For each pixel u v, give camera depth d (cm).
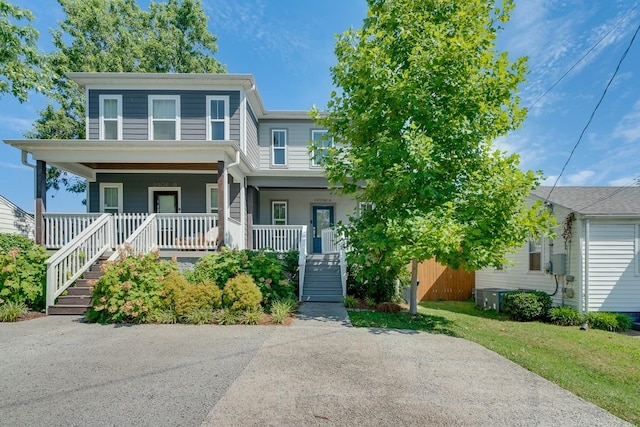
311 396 342
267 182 1295
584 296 919
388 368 427
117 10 1916
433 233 609
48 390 354
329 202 1505
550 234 664
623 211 929
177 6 2098
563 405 331
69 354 468
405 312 850
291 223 1492
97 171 1257
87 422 290
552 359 548
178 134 1217
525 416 307
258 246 1277
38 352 477
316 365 432
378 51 722
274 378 388
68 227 975
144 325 637
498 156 706
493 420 299
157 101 1232
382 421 295
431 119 703
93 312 660
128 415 302
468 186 699
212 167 1202
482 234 683
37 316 705
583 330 808
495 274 1245
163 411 309
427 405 326
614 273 927
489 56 692
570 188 1212
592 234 936
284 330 611
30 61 1017
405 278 1036
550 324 871
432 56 686
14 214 1245
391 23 728
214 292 684
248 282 706
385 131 741
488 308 1073
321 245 1473
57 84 1778
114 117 1225
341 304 905
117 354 469
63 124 1783
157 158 972
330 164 783
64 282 762
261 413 307
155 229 973
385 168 732
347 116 809
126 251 741
